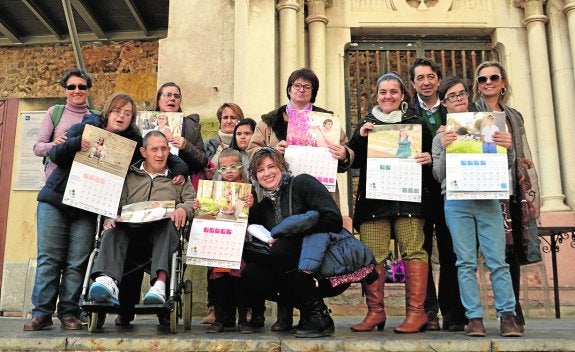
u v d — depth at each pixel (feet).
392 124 11.89
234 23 21.13
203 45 21.25
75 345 9.54
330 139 12.10
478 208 10.87
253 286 11.11
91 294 10.38
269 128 13.17
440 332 11.48
